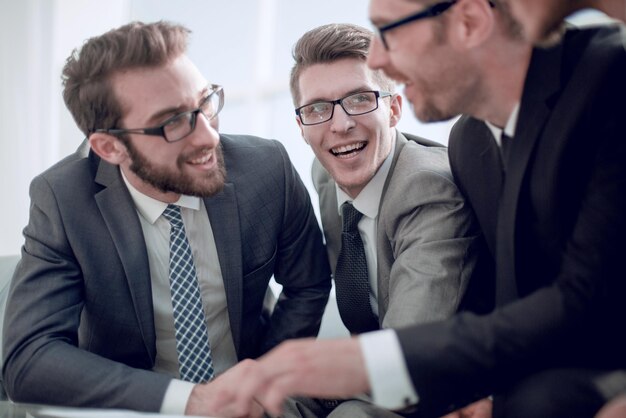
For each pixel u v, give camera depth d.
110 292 1.45
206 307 1.54
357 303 1.62
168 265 1.51
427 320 1.31
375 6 1.09
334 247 1.69
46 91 2.87
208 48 2.82
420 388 0.97
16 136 2.85
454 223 1.39
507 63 1.06
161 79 1.36
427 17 1.05
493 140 1.24
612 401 0.93
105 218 1.45
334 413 1.38
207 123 1.40
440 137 2.53
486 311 1.38
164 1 2.83
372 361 0.97
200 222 1.53
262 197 1.56
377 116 1.51
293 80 1.60
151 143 1.38
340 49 1.50
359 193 1.58
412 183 1.44
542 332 0.96
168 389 1.28
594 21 1.09
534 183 1.04
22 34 2.83
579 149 1.00
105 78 1.38
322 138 1.54
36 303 1.41
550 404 0.95
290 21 2.76
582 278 0.95
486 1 1.02
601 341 1.00
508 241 1.08
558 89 1.03
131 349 1.49
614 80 0.98
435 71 1.08
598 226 0.96
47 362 1.34
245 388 1.00
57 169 1.52
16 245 2.88
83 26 2.85
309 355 0.98
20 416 1.12
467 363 0.96
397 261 1.41
